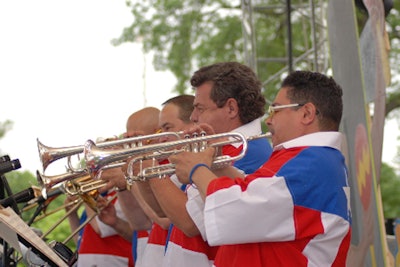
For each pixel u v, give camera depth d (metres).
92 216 4.52
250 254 2.94
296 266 2.89
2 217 2.90
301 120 3.09
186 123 4.08
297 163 2.94
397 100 15.30
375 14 4.46
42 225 8.95
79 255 5.21
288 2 8.45
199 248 3.48
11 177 10.02
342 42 4.79
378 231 4.18
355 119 4.57
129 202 4.49
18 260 3.53
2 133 15.30
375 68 4.51
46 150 3.45
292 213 2.87
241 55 16.75
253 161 3.49
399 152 16.61
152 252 4.04
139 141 3.34
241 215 2.85
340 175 3.01
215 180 2.96
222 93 3.53
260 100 3.60
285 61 8.84
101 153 3.24
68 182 4.21
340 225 2.95
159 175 3.27
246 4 8.75
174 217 3.34
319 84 3.13
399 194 16.73
